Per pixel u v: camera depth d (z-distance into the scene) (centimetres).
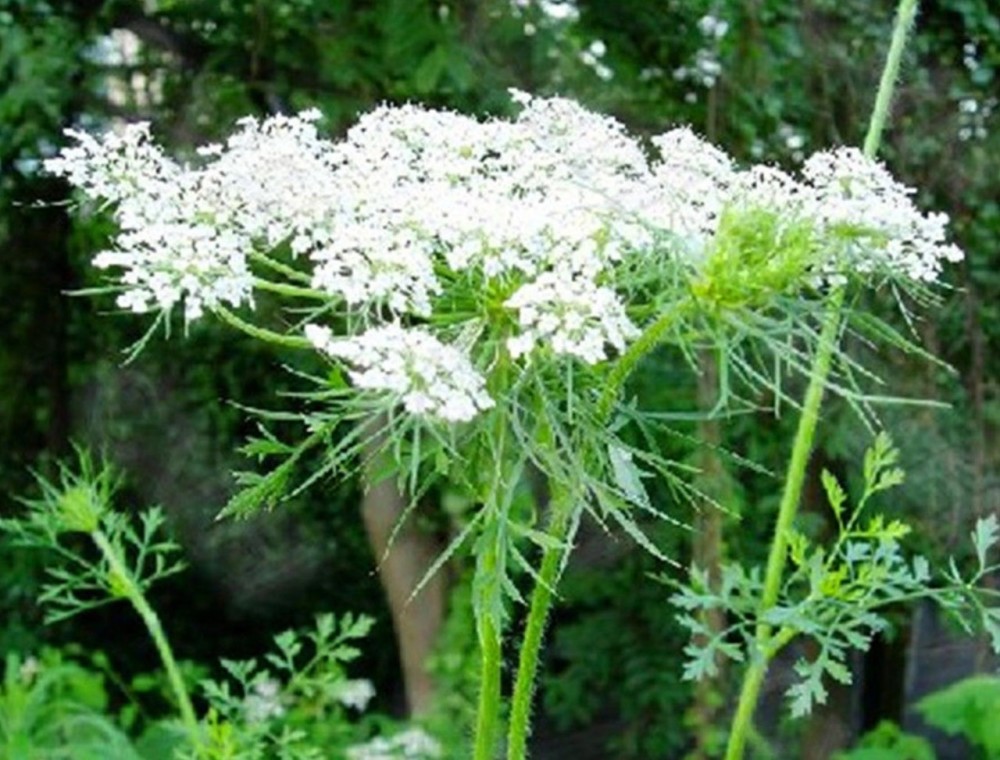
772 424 71
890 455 29
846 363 23
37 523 36
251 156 23
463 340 22
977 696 56
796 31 66
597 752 93
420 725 59
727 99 67
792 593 71
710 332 22
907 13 29
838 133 68
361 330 25
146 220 23
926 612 105
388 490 68
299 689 62
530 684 24
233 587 93
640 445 64
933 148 70
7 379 85
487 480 22
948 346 72
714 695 70
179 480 89
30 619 88
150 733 57
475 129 24
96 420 87
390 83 65
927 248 23
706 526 65
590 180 23
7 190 77
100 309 84
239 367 86
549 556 23
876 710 99
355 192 23
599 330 21
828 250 23
